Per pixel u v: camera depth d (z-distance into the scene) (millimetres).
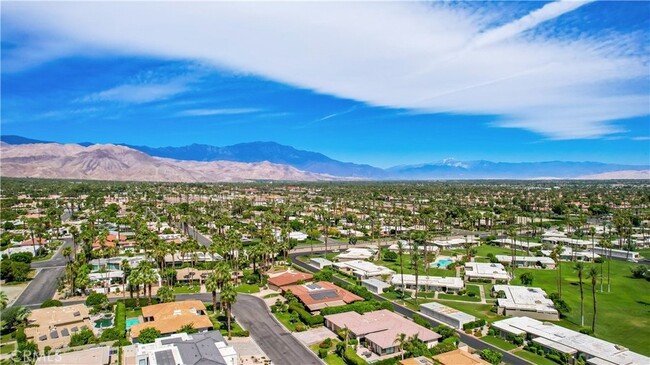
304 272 168875
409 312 125188
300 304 126000
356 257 194750
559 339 98438
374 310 121938
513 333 103812
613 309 127062
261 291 146875
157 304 120438
